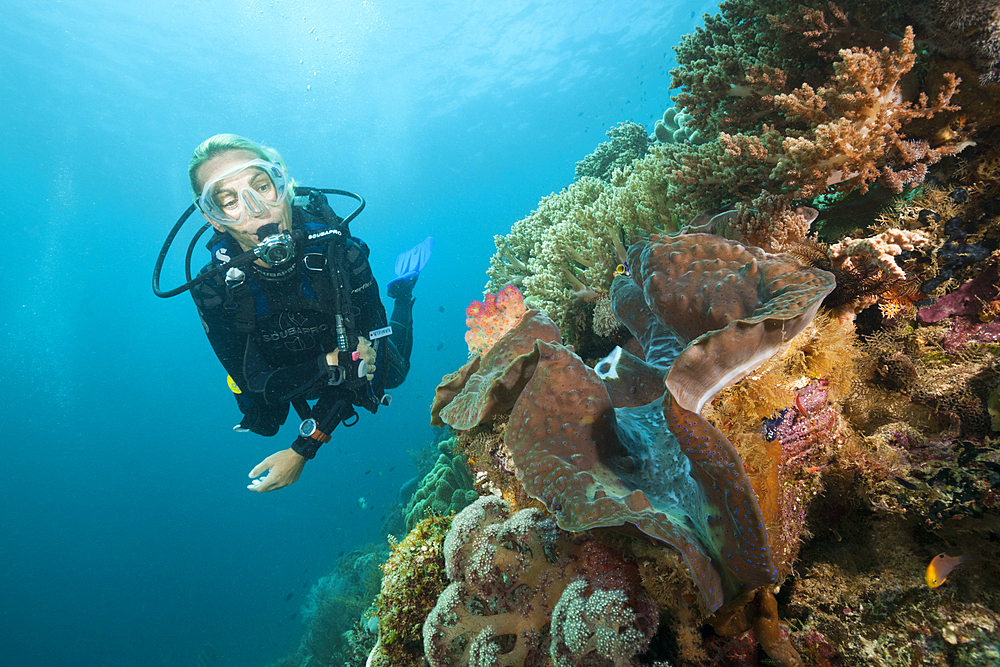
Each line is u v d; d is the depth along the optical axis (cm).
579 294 337
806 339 178
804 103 215
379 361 360
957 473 162
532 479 152
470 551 208
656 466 162
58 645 3934
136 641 3647
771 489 159
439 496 695
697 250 191
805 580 172
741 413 167
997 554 147
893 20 219
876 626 155
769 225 210
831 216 242
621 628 156
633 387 208
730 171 233
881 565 165
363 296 350
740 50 252
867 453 176
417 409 4566
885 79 202
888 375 202
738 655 164
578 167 712
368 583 867
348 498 4128
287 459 311
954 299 199
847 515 179
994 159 210
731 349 143
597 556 175
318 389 328
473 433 250
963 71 204
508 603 197
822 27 223
